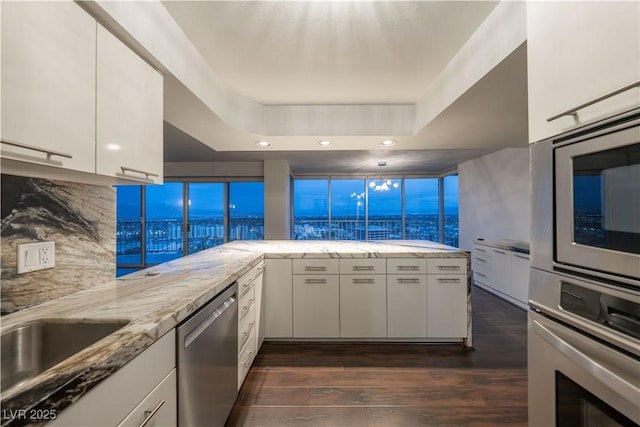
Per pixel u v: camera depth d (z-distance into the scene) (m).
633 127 0.72
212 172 6.34
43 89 0.86
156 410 0.94
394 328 2.60
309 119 2.78
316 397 1.87
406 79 2.31
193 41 1.78
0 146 0.75
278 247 3.00
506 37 1.46
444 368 2.23
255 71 2.15
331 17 1.58
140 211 6.47
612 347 0.79
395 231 7.58
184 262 2.07
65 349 1.00
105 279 1.48
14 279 1.07
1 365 0.93
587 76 0.85
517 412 1.73
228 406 1.59
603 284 0.81
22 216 1.10
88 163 1.02
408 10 1.54
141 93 1.31
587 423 0.87
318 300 2.63
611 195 0.79
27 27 0.81
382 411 1.74
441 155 5.12
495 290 4.22
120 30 1.20
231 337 1.64
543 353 1.06
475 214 5.29
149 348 0.91
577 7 0.89
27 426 0.58
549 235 1.02
